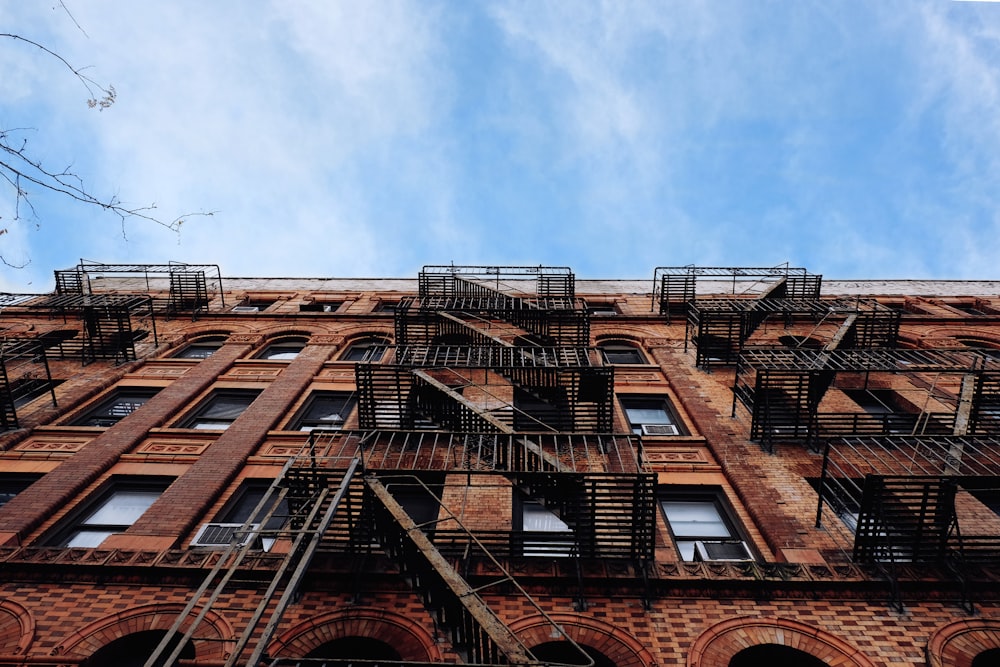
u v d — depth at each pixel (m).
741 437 13.54
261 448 13.48
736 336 19.53
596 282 30.36
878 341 19.70
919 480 10.30
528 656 6.43
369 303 26.41
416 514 11.22
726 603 8.80
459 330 20.00
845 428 13.83
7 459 12.85
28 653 7.94
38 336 20.16
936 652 7.97
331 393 16.88
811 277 24.42
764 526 10.44
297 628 8.29
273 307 25.92
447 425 13.47
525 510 11.27
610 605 8.76
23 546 9.65
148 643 8.45
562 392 14.30
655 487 9.58
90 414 15.88
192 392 16.36
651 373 18.00
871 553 9.43
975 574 9.11
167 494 11.30
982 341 22.31
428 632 8.21
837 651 8.06
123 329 19.78
